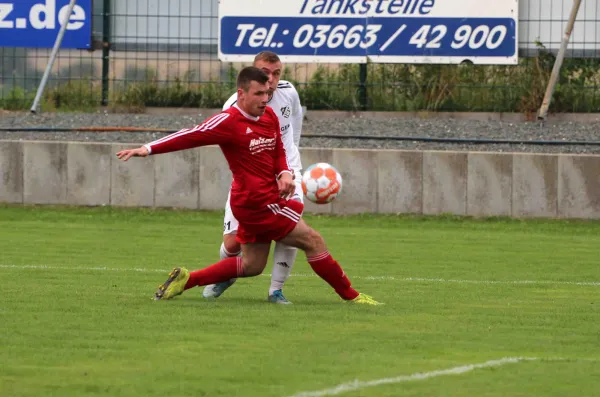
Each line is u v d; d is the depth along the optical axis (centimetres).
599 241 3938
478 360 1673
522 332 1955
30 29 5819
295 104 2417
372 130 5206
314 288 2616
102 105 5900
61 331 1872
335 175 3003
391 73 5734
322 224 4362
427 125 5300
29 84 5944
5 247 3503
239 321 2003
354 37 5600
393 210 4572
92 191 4709
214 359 1639
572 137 5059
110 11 5862
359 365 1612
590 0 5538
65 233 3988
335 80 5756
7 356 1650
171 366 1585
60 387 1449
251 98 2117
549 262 3312
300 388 1454
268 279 2800
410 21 5556
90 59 5897
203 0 5828
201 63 5866
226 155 2167
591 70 5562
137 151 2072
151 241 3762
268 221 2192
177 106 5881
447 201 4538
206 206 4662
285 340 1811
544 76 5575
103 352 1688
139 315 2058
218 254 3397
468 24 5538
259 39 5653
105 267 2991
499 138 5059
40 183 4725
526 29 5566
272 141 2169
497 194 4500
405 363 1636
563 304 2366
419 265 3197
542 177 4472
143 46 5862
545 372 1591
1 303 2214
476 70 5672
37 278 2706
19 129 5103
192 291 2470
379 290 2597
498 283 2781
